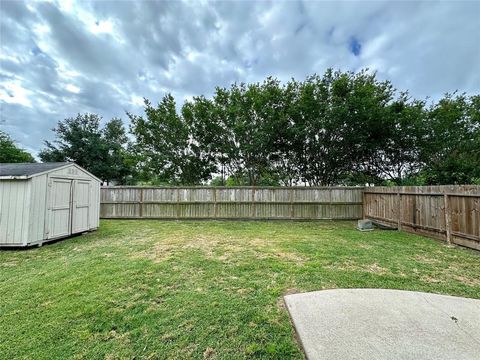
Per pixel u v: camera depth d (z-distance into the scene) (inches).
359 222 285.9
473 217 181.5
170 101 491.2
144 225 318.0
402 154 410.3
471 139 372.2
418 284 116.2
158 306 96.9
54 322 87.4
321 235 241.0
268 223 341.7
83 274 132.2
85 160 581.9
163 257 162.2
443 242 205.5
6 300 104.1
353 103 364.2
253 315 88.7
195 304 97.5
